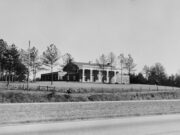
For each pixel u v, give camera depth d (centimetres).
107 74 7388
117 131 1070
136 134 991
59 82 6394
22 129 1155
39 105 1593
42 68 6109
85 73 7056
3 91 3069
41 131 1084
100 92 4122
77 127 1207
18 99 2808
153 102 2114
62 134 995
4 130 1130
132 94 4119
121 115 1823
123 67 8300
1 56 5362
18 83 5312
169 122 1415
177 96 4566
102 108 1819
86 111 1739
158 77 9119
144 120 1537
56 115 1606
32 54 6050
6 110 1452
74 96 3359
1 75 6300
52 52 6006
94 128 1166
